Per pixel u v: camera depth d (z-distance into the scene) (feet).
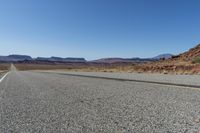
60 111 26.91
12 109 28.58
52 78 99.40
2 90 52.16
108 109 27.58
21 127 20.16
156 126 19.62
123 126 19.90
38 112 26.50
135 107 28.40
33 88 55.62
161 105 29.22
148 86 54.34
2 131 19.03
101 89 50.29
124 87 53.42
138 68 207.41
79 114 25.11
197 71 128.57
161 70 169.37
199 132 17.75
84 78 95.14
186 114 23.88
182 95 37.73
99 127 19.76
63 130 19.06
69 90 49.52
